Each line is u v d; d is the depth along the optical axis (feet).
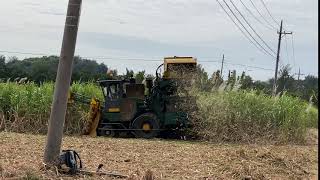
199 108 61.93
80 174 27.58
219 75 65.36
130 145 45.32
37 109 60.90
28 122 60.95
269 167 34.83
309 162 39.88
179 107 62.18
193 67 64.69
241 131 60.23
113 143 46.70
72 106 61.41
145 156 37.40
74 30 27.76
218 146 50.80
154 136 62.08
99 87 70.08
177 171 31.07
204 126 61.41
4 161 29.32
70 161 27.50
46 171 26.66
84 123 61.62
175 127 62.39
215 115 61.05
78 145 43.09
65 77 27.84
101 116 62.69
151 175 26.99
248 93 64.34
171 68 64.18
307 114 67.77
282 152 43.68
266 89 72.84
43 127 60.49
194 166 33.24
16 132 59.11
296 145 59.21
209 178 29.37
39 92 61.82
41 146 38.78
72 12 27.71
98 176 27.53
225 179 29.53
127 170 30.09
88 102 62.80
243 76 73.46
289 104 63.98
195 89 63.00
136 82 64.54
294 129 62.80
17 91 61.93
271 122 62.13
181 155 38.96
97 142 47.01
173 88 62.75
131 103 62.59
